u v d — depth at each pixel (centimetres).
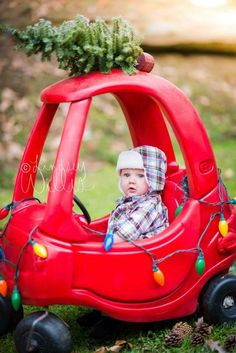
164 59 785
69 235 234
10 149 604
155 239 248
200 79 759
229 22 827
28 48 244
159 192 285
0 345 257
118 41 244
